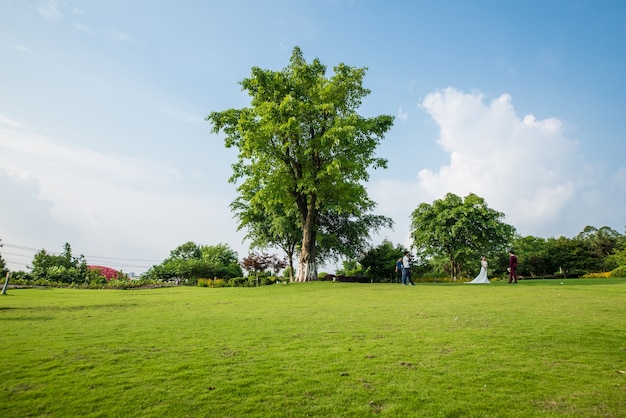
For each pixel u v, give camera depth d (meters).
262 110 24.55
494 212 44.72
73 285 31.78
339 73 26.67
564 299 13.11
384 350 6.70
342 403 4.50
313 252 27.80
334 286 22.16
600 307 10.97
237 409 4.35
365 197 28.97
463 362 5.94
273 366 5.84
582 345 6.83
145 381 5.17
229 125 27.30
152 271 47.56
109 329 8.95
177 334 8.30
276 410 4.33
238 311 12.42
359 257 41.94
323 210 38.44
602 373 5.40
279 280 40.41
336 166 22.91
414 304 13.08
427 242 45.81
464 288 18.91
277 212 38.03
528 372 5.46
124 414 4.21
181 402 4.52
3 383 5.05
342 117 26.30
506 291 16.64
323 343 7.31
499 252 47.53
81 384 5.04
